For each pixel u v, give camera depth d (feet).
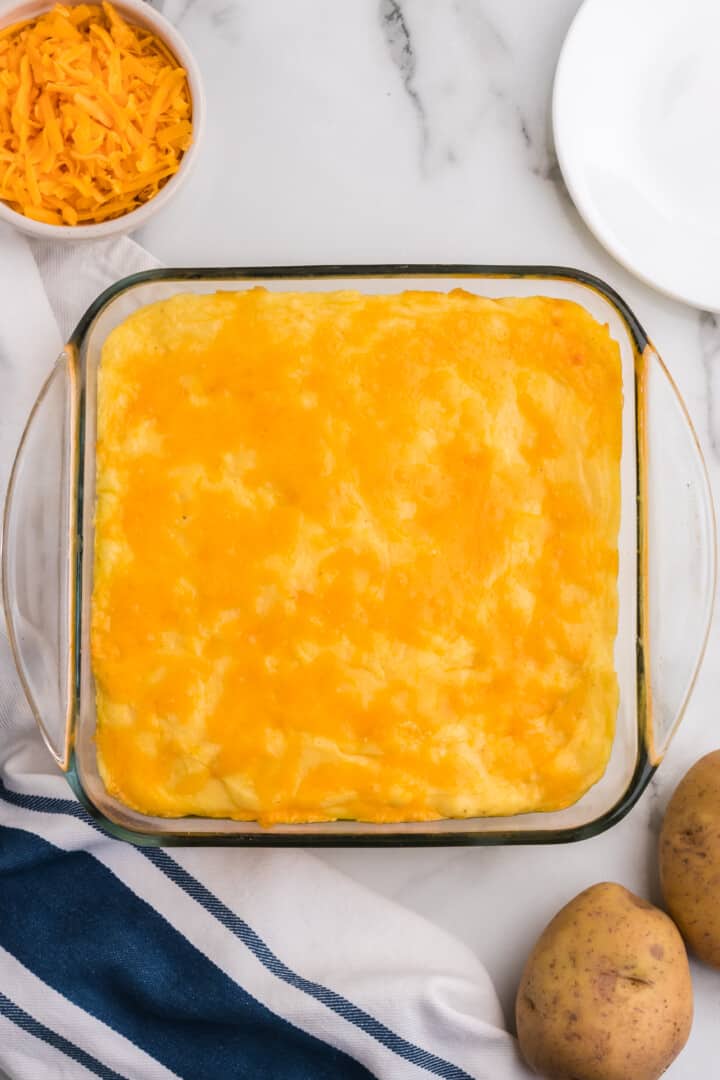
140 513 2.55
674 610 2.75
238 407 2.56
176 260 2.78
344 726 2.52
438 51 2.80
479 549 2.54
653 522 2.75
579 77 2.76
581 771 2.56
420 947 2.69
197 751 2.53
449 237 2.79
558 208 2.80
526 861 2.75
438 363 2.57
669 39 2.77
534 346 2.58
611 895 2.63
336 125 2.79
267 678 2.53
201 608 2.54
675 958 2.60
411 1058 2.66
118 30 2.67
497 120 2.80
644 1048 2.57
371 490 2.54
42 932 2.67
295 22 2.79
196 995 2.66
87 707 2.58
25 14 2.68
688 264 2.77
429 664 2.53
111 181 2.66
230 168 2.79
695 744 2.77
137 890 2.68
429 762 2.53
